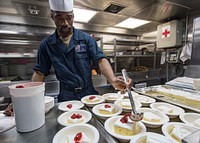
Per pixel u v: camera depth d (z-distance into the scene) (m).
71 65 0.96
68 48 0.96
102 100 0.82
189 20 2.23
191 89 0.99
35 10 1.78
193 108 0.68
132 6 1.73
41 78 1.01
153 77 2.71
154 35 2.88
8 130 0.52
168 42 2.32
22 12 1.85
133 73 2.46
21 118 0.49
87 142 0.41
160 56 2.79
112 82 0.81
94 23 2.45
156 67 2.91
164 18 2.27
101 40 2.17
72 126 0.50
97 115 0.62
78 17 2.12
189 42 2.26
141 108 0.68
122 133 0.47
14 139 0.47
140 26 2.67
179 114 0.60
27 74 2.05
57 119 0.60
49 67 1.06
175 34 2.20
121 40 2.45
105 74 0.90
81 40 1.00
